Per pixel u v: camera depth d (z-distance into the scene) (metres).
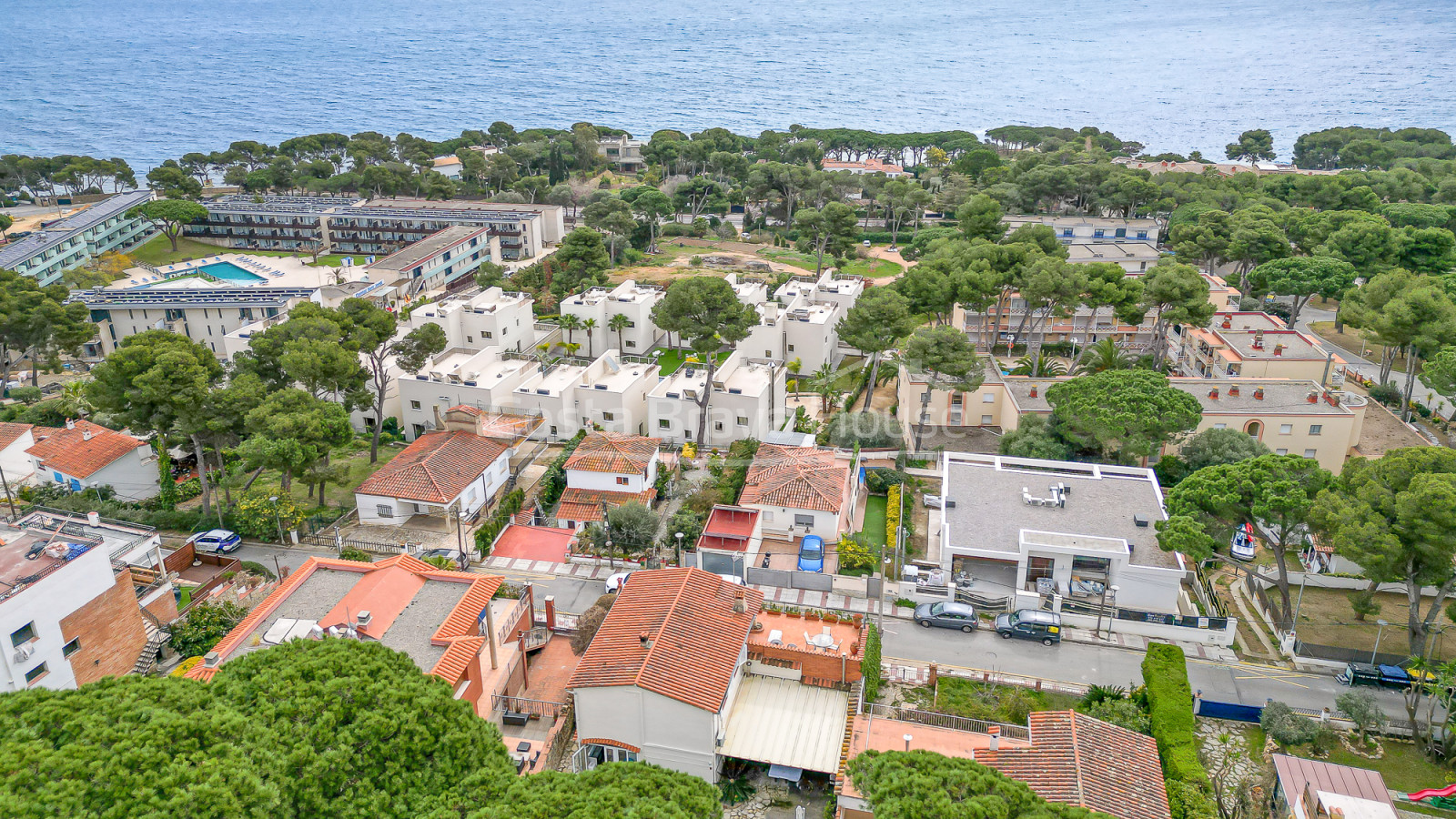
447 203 198.00
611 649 45.09
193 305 122.25
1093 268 103.12
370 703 32.75
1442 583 51.09
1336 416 78.75
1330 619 59.31
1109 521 62.00
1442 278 105.44
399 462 73.50
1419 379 100.69
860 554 64.50
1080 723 40.25
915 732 44.75
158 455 75.88
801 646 50.59
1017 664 54.59
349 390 82.88
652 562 65.88
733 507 68.31
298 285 144.62
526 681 53.06
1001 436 83.31
